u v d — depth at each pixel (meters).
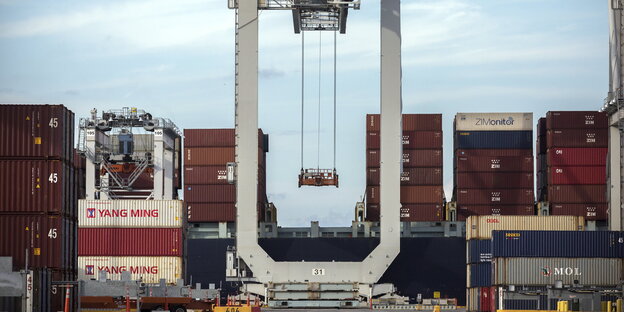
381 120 103.19
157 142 120.44
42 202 79.38
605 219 132.12
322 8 103.06
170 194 123.38
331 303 101.12
